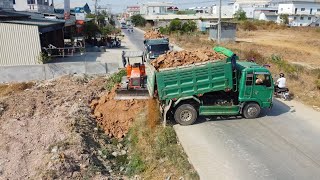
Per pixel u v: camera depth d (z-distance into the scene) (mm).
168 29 58281
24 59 25719
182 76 12898
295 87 18281
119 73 21859
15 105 17000
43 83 22141
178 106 13352
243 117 14211
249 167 10055
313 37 51094
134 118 15070
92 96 18688
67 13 40719
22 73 23156
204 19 87438
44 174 10328
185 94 13156
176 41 44406
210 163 10312
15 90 20375
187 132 12766
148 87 15094
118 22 103125
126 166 12016
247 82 13438
